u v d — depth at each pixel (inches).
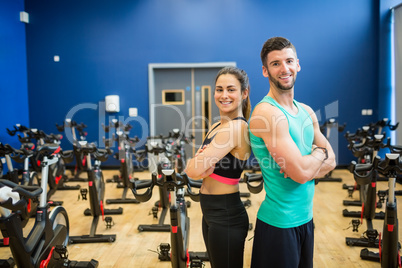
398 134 238.7
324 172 52.7
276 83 50.6
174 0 269.6
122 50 274.7
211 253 60.0
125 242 132.4
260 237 53.8
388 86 256.7
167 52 272.2
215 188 59.1
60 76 278.1
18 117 267.9
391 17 252.2
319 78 267.3
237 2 266.2
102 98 278.2
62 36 275.7
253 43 267.1
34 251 94.1
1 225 84.3
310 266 55.3
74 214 165.6
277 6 264.5
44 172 101.6
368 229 134.0
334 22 264.2
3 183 81.7
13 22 261.6
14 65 263.4
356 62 265.3
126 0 271.6
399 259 95.8
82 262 109.5
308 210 53.7
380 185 213.8
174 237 91.8
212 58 270.2
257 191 94.0
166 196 152.6
